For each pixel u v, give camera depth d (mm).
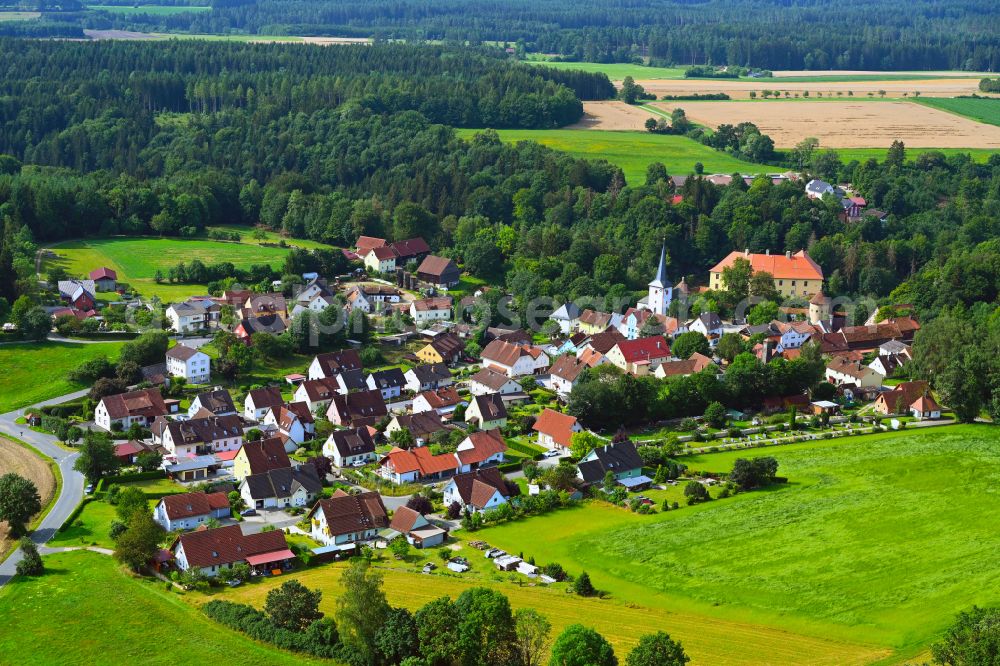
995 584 159750
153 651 138125
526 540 178125
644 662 123750
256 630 141375
